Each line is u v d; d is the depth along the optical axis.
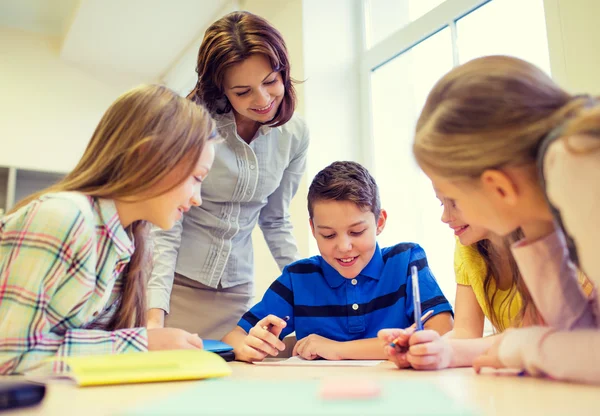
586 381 0.48
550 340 0.51
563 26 1.35
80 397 0.46
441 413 0.32
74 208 0.79
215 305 1.43
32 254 0.74
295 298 1.36
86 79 3.38
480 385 0.48
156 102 0.89
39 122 3.21
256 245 2.39
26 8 3.07
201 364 0.63
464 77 0.55
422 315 1.17
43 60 3.28
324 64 2.17
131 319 1.01
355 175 1.29
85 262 0.79
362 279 1.32
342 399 0.37
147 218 0.92
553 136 0.47
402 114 2.02
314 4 2.18
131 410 0.35
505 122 0.50
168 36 3.01
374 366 0.78
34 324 0.72
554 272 0.55
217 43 1.21
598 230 0.43
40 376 0.58
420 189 1.92
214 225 1.39
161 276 1.28
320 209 1.26
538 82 0.52
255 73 1.21
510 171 0.51
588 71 1.29
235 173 1.35
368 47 2.23
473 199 0.54
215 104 1.32
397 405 0.34
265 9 2.45
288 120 1.36
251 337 1.06
